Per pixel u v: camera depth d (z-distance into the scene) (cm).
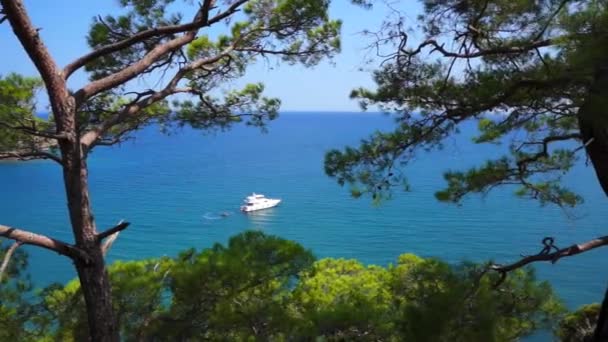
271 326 639
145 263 738
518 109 541
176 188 5912
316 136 18162
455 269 500
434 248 2988
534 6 471
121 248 3228
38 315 661
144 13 635
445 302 442
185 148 12862
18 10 480
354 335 607
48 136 512
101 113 684
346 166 570
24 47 503
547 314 579
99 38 629
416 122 566
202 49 698
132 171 7694
